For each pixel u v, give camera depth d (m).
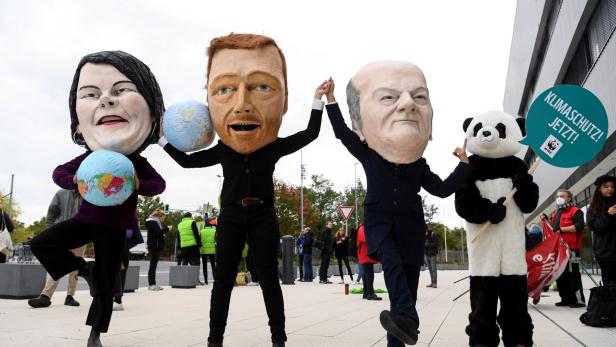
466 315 6.42
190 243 12.83
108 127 4.05
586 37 16.06
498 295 3.98
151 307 7.21
